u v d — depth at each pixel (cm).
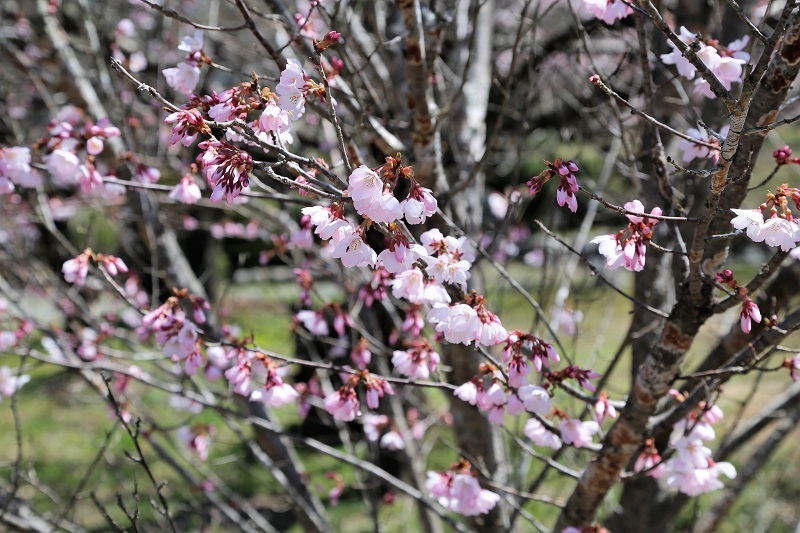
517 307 756
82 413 791
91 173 270
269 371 245
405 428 411
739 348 292
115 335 414
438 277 206
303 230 298
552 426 248
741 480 368
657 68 369
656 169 240
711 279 201
